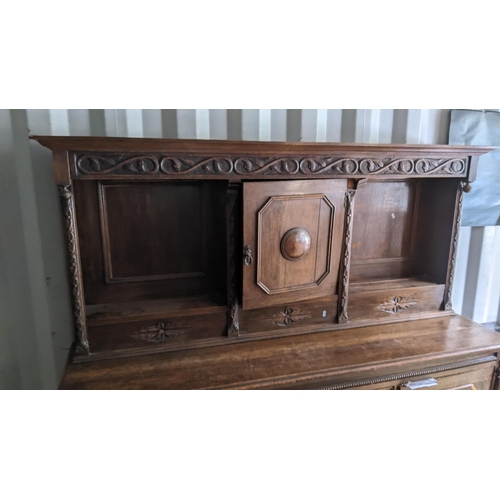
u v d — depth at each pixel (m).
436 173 1.24
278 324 1.21
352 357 1.08
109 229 1.16
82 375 0.98
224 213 1.13
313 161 1.09
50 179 1.17
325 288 1.21
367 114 1.43
